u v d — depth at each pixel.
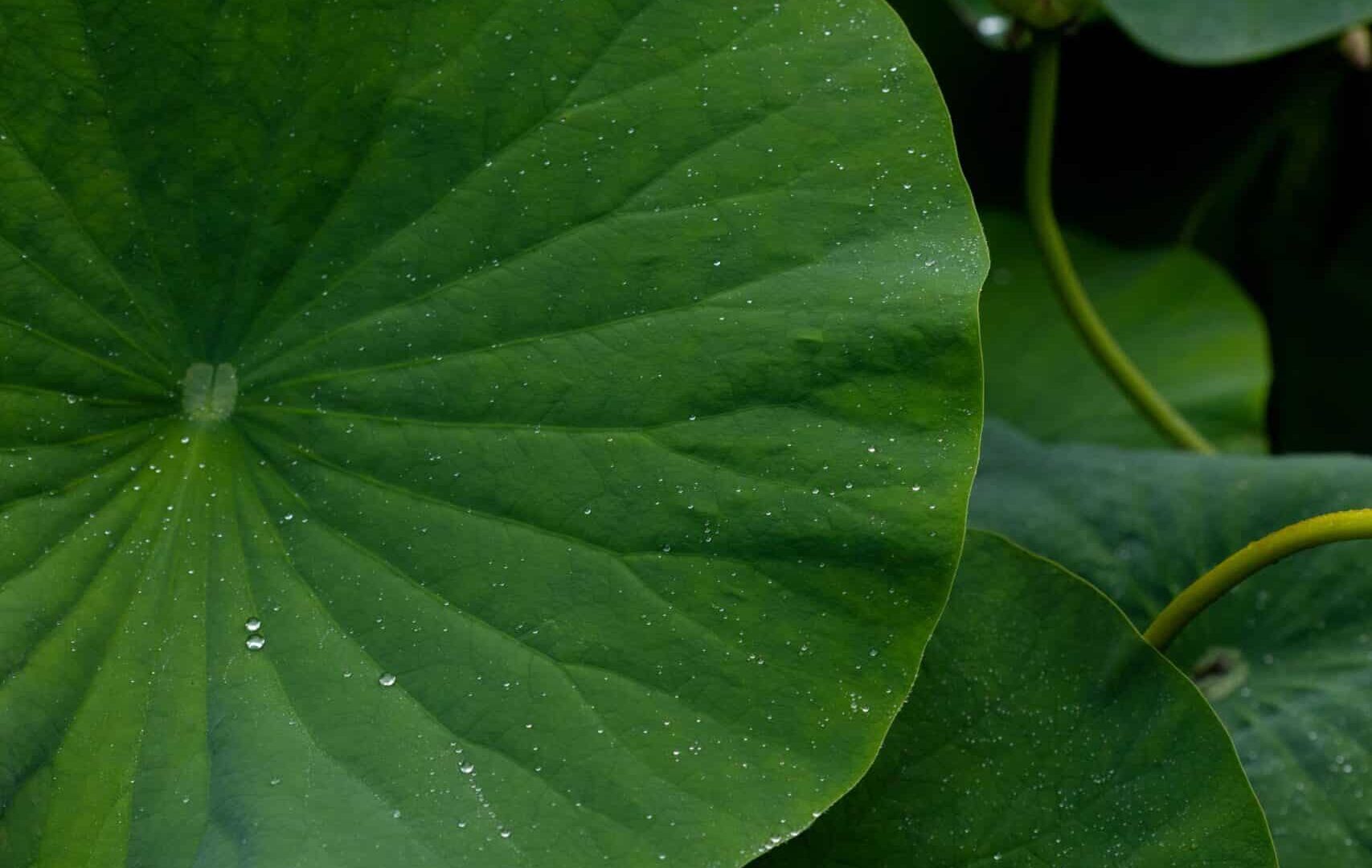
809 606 1.50
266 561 1.53
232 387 1.55
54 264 1.53
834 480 1.51
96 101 1.53
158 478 1.53
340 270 1.54
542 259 1.53
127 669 1.51
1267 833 1.53
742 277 1.52
